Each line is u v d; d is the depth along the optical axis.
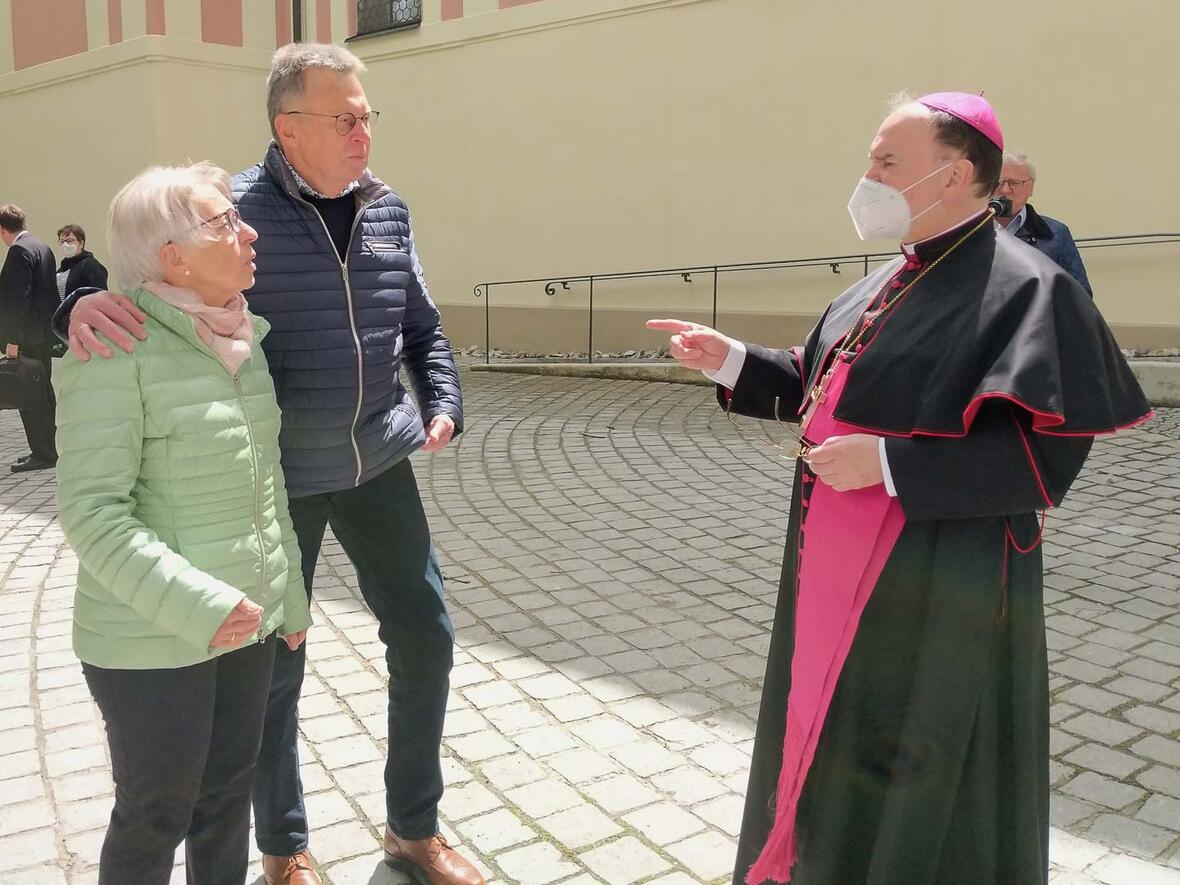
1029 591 1.79
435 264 13.46
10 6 16.69
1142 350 8.59
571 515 5.82
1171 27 8.20
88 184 15.92
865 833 1.88
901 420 1.77
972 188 1.81
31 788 2.91
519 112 12.38
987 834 1.81
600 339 12.05
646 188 11.44
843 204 10.08
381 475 2.40
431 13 13.02
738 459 7.21
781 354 2.25
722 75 10.71
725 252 10.92
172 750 1.82
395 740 2.47
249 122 15.29
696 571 4.82
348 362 2.26
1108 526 5.38
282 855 2.42
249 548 1.89
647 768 3.02
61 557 5.14
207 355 1.85
